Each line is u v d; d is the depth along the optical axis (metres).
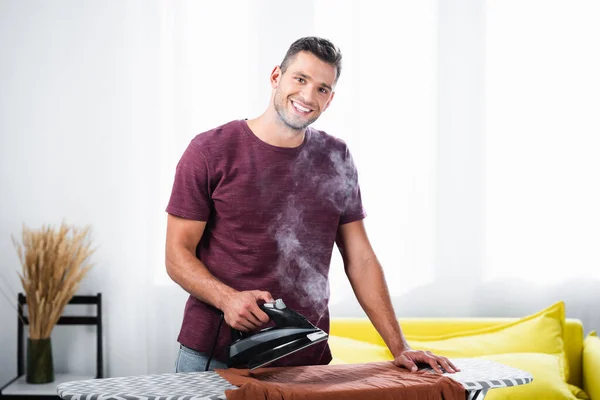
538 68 3.27
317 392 1.32
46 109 3.28
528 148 3.28
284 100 1.63
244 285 1.68
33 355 3.06
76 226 3.29
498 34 3.28
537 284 3.29
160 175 3.26
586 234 3.26
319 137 1.75
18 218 3.29
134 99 3.26
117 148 3.27
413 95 3.28
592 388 2.77
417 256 3.30
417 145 3.29
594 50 3.25
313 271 1.74
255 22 3.25
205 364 1.66
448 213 3.30
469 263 3.31
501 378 1.44
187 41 3.24
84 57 3.27
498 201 3.29
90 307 3.29
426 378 1.44
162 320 3.28
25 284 3.06
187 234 1.67
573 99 3.26
